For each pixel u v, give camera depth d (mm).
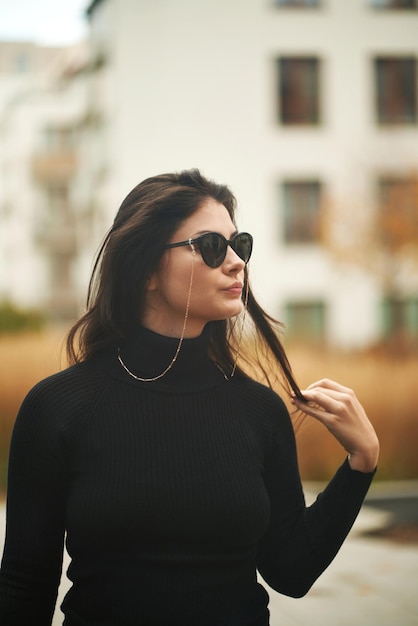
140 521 1644
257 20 27156
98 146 31031
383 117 27344
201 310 1790
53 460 1692
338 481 1835
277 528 1857
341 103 27203
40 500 1703
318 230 24859
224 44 27219
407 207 22562
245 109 27219
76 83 41281
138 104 27453
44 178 42312
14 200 47156
